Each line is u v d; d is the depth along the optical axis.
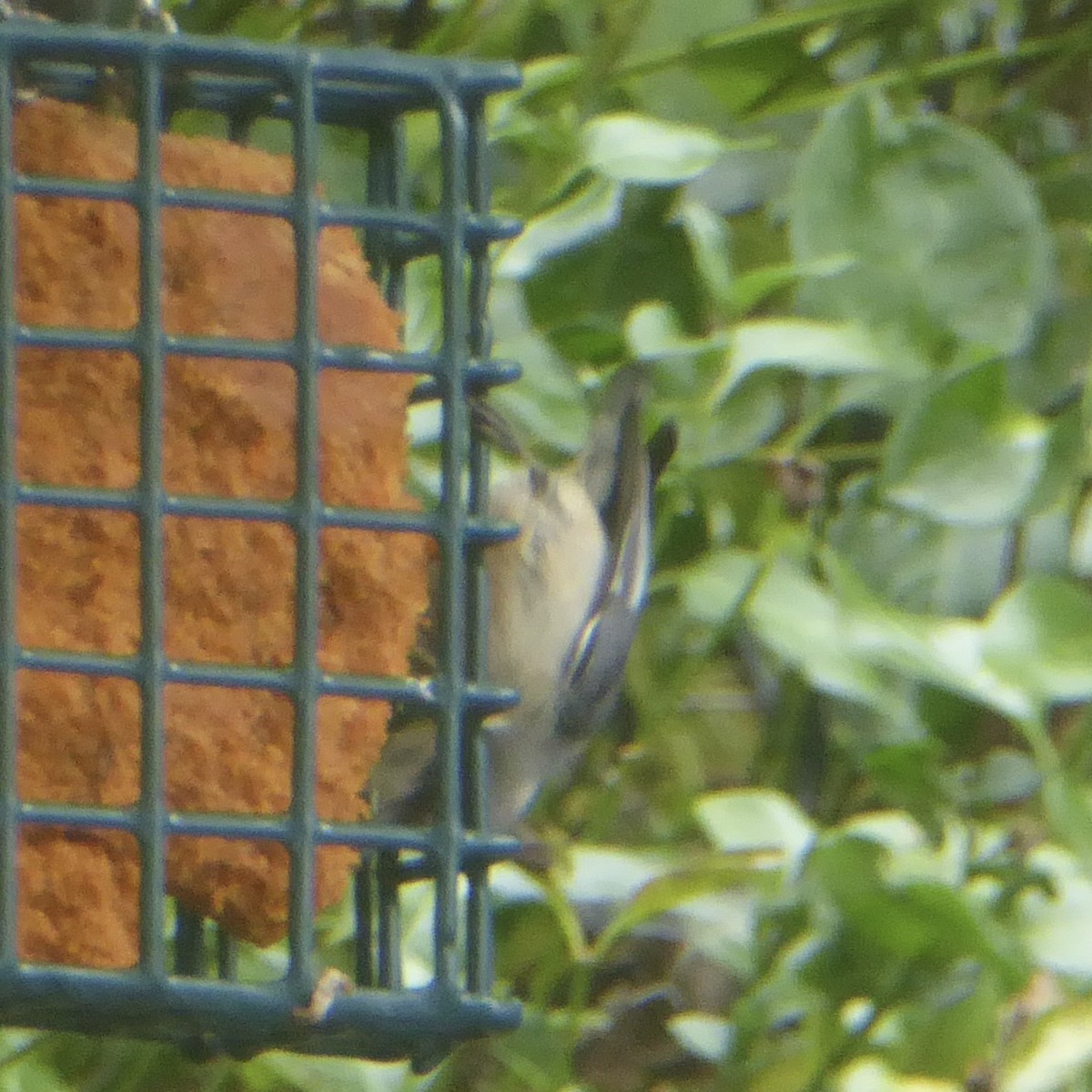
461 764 4.76
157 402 4.27
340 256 4.64
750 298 6.51
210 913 4.52
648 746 7.00
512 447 5.84
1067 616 6.30
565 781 7.22
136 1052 6.03
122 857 4.38
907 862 6.34
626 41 6.82
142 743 4.26
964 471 6.47
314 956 4.45
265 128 5.86
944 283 6.59
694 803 6.71
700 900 6.70
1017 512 6.43
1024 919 6.38
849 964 6.51
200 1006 4.27
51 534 4.37
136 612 4.40
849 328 6.43
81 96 4.78
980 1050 6.38
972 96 7.88
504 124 6.45
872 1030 6.45
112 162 4.45
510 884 6.30
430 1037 4.45
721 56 7.22
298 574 4.34
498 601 5.99
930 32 7.30
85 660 4.25
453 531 4.47
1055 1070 6.34
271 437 4.44
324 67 4.36
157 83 4.30
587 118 6.86
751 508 6.91
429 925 5.65
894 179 6.64
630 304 7.07
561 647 5.99
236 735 4.43
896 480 6.49
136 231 4.43
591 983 7.35
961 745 7.02
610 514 6.15
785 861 6.49
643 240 7.08
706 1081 7.30
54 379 4.39
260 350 4.33
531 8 6.90
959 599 6.94
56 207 4.41
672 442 6.32
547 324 6.85
